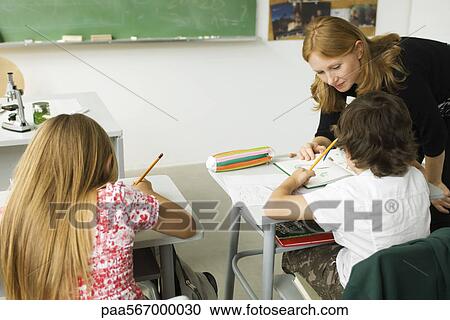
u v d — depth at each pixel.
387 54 1.60
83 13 3.13
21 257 1.17
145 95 3.44
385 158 1.29
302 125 3.87
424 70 1.68
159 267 1.60
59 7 3.08
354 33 1.55
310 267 1.60
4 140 2.01
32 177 1.15
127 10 3.21
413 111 1.63
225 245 2.52
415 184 1.34
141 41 3.27
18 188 1.16
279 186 1.48
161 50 3.37
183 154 3.65
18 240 1.16
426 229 1.37
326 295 1.53
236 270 1.79
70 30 3.15
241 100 3.66
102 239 1.18
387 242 1.32
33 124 2.17
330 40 1.52
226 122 3.68
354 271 1.13
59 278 1.17
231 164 1.67
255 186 1.56
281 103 3.77
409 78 1.63
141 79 3.39
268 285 1.55
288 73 3.71
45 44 3.12
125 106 3.42
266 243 1.50
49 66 3.19
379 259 1.09
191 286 1.64
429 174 1.75
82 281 1.19
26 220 1.15
